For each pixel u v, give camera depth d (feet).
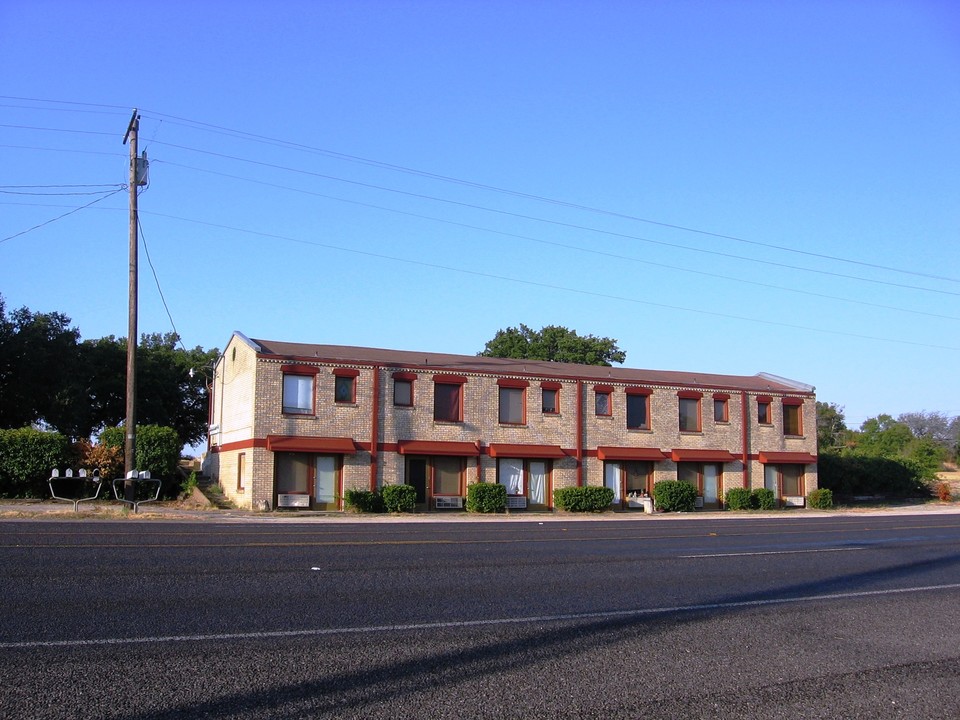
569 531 84.38
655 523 104.73
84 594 37.65
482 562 54.13
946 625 38.27
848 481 174.91
